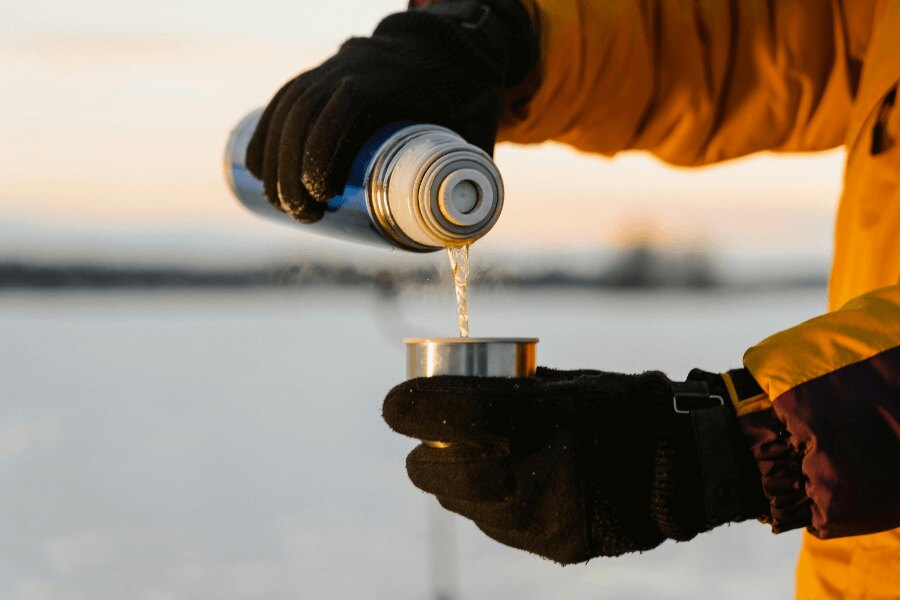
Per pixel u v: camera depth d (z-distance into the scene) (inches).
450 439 40.5
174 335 680.4
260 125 50.0
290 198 47.9
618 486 41.0
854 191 48.5
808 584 49.1
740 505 41.1
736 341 536.1
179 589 158.2
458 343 41.2
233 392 383.2
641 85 54.3
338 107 46.6
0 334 665.0
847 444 40.1
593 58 53.1
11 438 282.7
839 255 49.4
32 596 153.7
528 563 173.0
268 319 890.7
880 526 40.5
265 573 165.9
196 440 284.5
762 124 55.4
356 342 621.6
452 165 44.0
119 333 698.8
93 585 159.0
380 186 45.7
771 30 54.0
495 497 41.1
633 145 56.7
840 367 40.5
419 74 48.1
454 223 44.1
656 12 54.2
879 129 47.9
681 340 540.7
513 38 51.1
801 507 41.0
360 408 344.8
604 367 381.7
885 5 51.4
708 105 54.9
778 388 40.8
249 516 203.5
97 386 398.9
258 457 261.7
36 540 184.4
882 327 40.6
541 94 52.8
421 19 49.4
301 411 338.3
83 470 243.3
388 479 237.0
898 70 47.3
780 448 40.9
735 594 159.3
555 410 41.0
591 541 41.2
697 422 41.1
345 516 203.3
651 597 157.5
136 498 216.8
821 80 54.3
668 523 40.9
